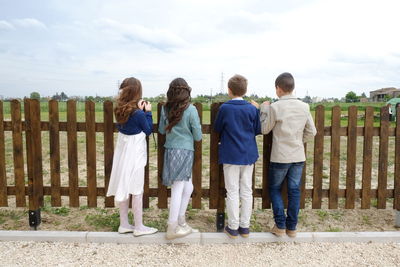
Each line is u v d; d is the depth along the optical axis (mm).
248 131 3199
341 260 3055
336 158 3711
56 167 3688
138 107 3213
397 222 3887
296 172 3303
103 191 3730
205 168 6840
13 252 3146
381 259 3072
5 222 3939
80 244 3340
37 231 3459
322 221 4078
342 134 3686
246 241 3396
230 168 3219
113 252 3186
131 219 4012
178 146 3174
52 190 3717
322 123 3654
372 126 3693
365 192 3791
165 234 3412
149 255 3133
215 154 3609
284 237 3418
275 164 3309
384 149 3742
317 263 3002
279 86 3264
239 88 3225
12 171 6359
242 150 3139
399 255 3150
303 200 3783
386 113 3691
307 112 3227
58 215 4152
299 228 3854
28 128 3605
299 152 3230
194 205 3693
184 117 3141
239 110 3148
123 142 3244
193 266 2938
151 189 3738
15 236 3377
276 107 3195
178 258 3078
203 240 3383
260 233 3473
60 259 3031
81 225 3820
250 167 3277
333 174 3738
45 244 3326
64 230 3676
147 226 3783
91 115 3604
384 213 4359
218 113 3270
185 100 3152
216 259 3066
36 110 3584
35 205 3670
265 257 3109
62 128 3633
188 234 3408
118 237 3373
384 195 3814
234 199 3256
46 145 9594
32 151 3627
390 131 3721
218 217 3668
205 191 3676
